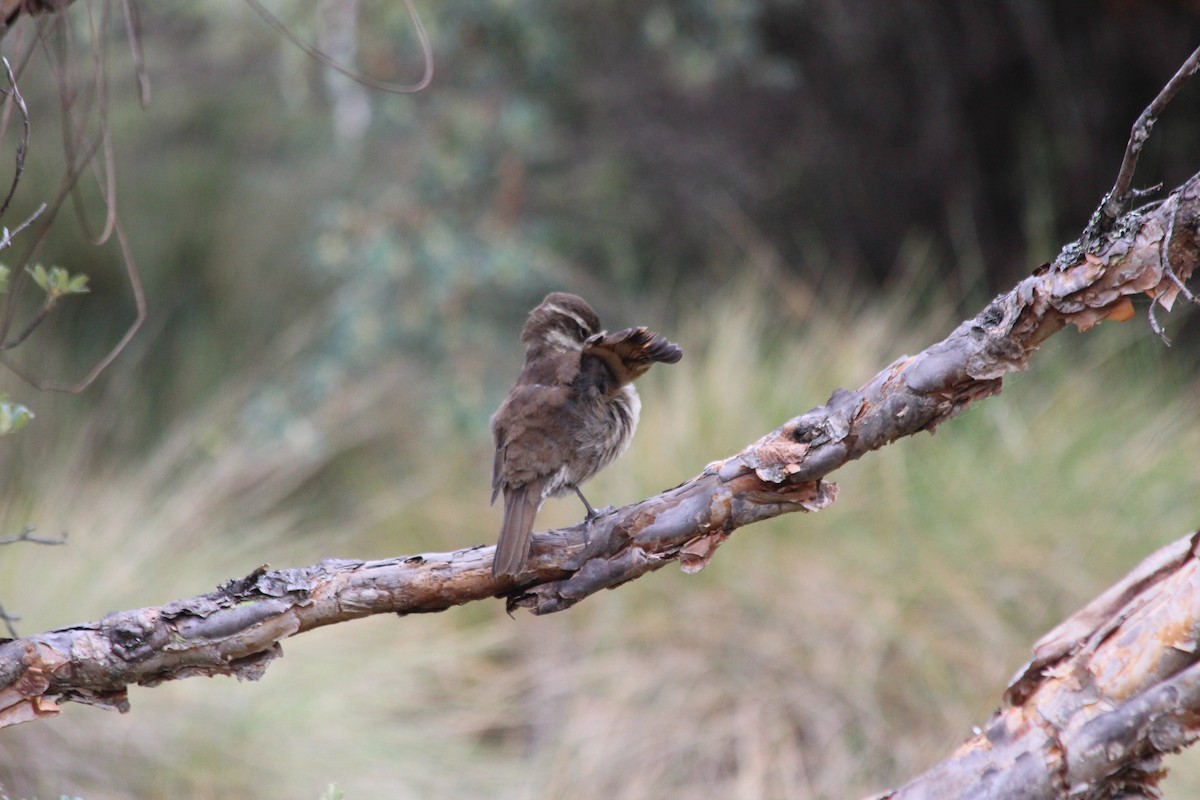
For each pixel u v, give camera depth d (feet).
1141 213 14.65
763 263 61.41
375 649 37.52
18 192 58.59
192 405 58.54
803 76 65.21
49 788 29.50
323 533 45.29
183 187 63.31
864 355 44.70
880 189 64.75
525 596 17.17
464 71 57.98
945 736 34.86
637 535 16.92
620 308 60.29
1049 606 37.24
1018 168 62.28
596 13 62.85
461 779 34.71
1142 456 40.16
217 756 31.55
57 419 51.13
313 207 62.80
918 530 38.78
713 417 41.86
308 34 52.60
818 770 34.96
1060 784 15.25
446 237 54.39
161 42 65.10
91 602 34.04
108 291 61.41
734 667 37.52
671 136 66.74
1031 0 59.47
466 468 49.29
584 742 35.99
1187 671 14.75
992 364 15.44
